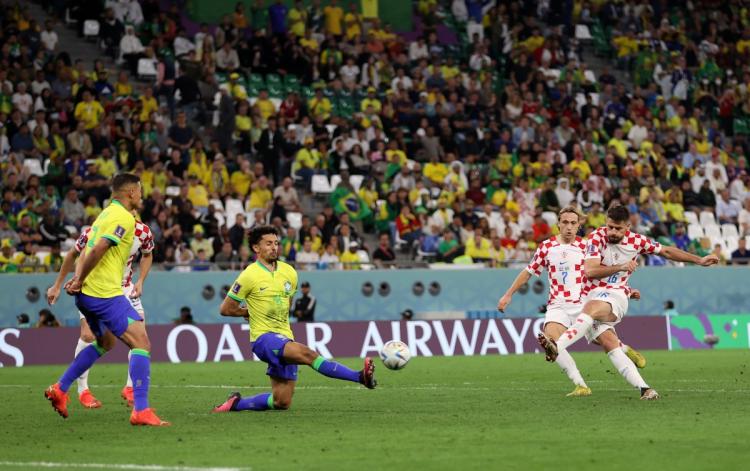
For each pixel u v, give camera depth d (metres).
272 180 62.44
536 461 16.08
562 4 82.06
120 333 21.75
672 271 59.00
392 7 81.12
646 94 77.75
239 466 15.97
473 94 71.38
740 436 18.92
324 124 66.56
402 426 21.09
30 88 61.31
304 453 17.30
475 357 49.81
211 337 49.97
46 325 50.31
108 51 68.62
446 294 55.69
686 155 72.94
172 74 64.75
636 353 31.23
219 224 57.66
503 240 59.84
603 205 66.62
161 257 53.59
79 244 24.31
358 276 54.41
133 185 21.95
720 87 81.75
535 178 65.94
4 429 21.52
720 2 87.50
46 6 69.81
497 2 81.94
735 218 69.94
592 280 28.59
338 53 71.31
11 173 55.03
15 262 51.34
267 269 24.09
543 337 25.38
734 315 57.47
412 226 60.34
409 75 72.62
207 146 64.12
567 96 72.94
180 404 27.02
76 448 18.41
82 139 58.97
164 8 75.88
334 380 35.41
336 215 58.81
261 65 69.75
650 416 22.41
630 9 84.31
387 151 64.62
